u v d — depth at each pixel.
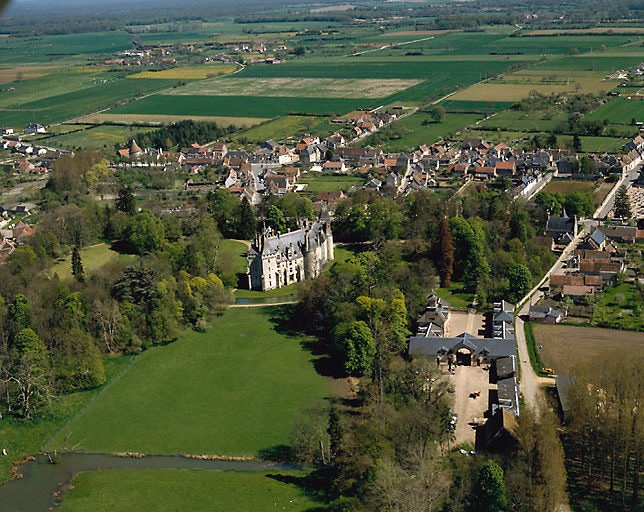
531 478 187.38
